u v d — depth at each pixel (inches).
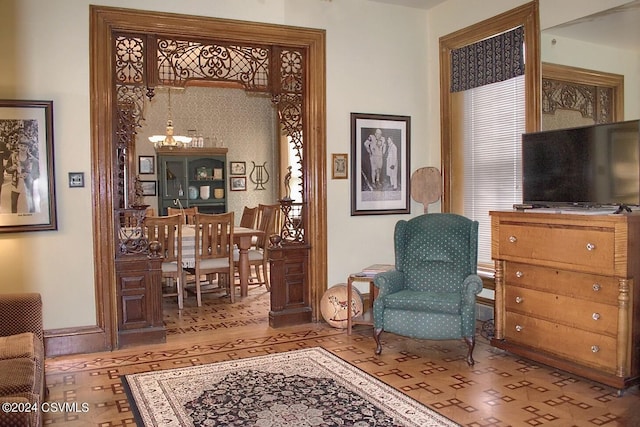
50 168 158.4
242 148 352.2
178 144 327.0
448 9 205.2
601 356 129.8
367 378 137.6
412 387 131.3
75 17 160.7
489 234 195.6
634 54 141.9
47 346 159.0
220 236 230.2
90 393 129.2
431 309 151.6
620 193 132.2
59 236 161.0
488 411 116.6
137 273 169.6
